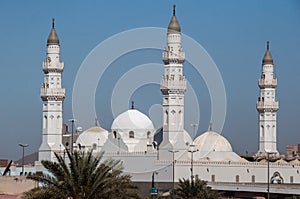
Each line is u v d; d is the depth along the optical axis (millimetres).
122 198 122312
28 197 112062
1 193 149125
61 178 110938
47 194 110562
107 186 114500
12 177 151625
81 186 110250
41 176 111562
